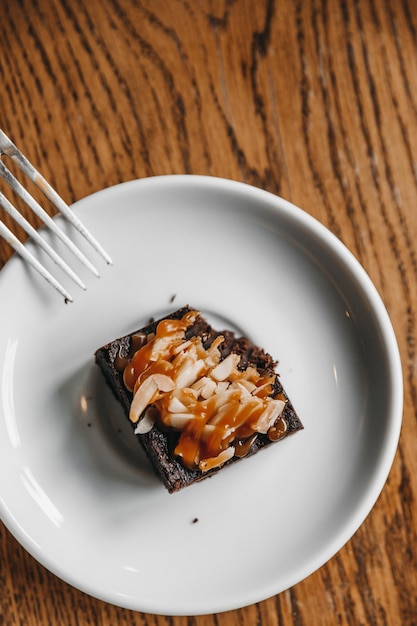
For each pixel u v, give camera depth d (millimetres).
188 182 413
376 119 440
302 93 439
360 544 426
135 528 410
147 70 435
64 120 430
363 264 436
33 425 411
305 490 417
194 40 438
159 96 435
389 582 425
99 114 432
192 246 424
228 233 425
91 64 433
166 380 389
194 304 424
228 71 438
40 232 411
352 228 437
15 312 409
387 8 443
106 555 406
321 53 441
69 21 433
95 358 417
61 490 409
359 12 442
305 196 436
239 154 435
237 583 407
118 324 420
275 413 397
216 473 415
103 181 430
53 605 415
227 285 425
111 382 416
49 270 414
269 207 417
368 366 423
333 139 438
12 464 406
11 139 428
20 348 411
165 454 398
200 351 400
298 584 424
